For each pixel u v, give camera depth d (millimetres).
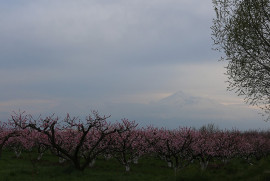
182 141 30656
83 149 31250
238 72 26766
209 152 30391
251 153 39344
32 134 31078
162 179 20359
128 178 21797
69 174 22438
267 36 25484
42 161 32312
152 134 33031
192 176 19219
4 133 33969
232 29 26188
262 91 26562
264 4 25109
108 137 29484
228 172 24953
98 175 22719
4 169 24344
